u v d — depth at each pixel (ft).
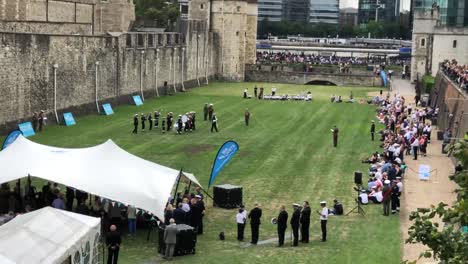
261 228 116.47
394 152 168.45
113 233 91.15
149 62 304.91
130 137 201.57
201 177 152.76
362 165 172.76
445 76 271.69
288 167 168.14
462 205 48.78
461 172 51.16
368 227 117.70
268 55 544.62
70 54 230.89
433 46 408.67
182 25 357.41
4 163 109.09
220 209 127.54
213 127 220.43
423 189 148.66
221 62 420.77
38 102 211.82
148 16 537.24
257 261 98.17
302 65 442.50
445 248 49.26
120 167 110.01
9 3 253.65
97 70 251.19
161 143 193.57
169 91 334.44
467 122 180.24
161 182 110.32
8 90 194.59
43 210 77.77
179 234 98.89
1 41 189.67
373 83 410.31
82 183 104.68
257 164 170.50
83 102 242.37
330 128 235.40
